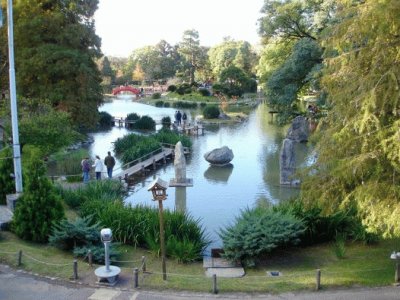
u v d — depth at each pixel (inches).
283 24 1427.2
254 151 1386.6
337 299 418.6
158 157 1228.5
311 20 1391.5
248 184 995.3
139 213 625.3
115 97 3868.1
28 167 580.7
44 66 1427.2
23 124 1005.2
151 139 1350.9
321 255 567.8
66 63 1417.3
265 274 512.1
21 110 1149.7
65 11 1531.7
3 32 1439.5
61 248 550.3
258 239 540.4
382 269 493.4
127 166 1178.0
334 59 432.5
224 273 512.1
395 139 372.5
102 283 447.8
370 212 432.5
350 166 407.8
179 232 597.3
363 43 432.8
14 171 665.0
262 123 2052.2
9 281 450.3
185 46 4128.9
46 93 1439.5
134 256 565.9
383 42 394.3
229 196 900.6
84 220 561.6
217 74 3905.0
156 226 598.2
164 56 4579.2
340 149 430.0
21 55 1428.4
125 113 2568.9
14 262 489.1
